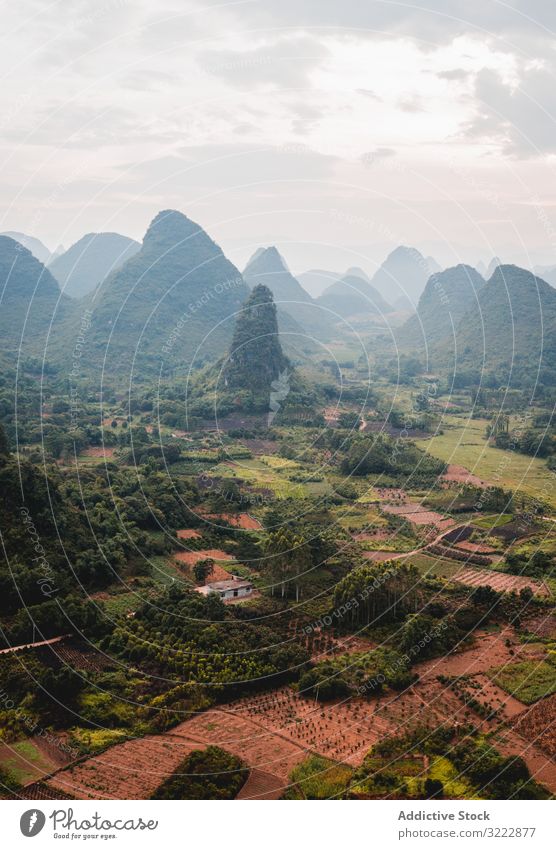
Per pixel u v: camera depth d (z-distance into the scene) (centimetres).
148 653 8062
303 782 5956
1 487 9775
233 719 7050
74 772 6078
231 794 5766
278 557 9900
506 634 8938
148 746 6531
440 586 10162
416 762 6288
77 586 9250
